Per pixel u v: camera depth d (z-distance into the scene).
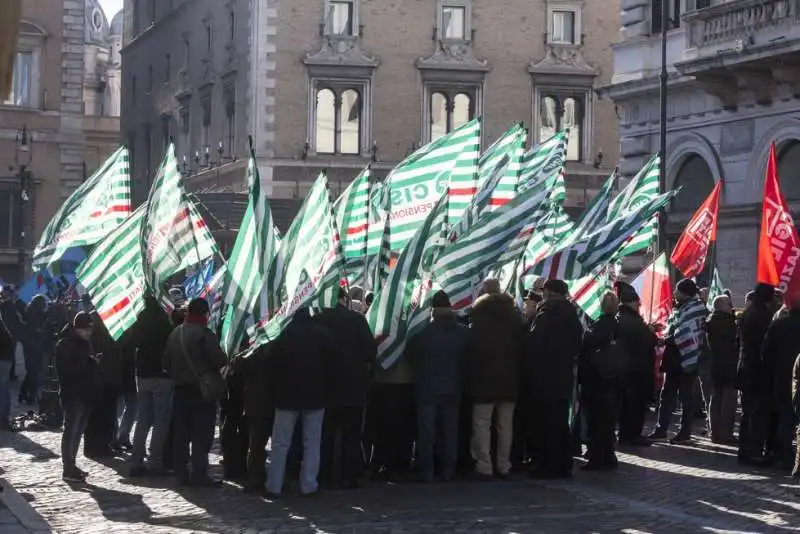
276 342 15.11
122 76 74.62
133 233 17.19
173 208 17.36
